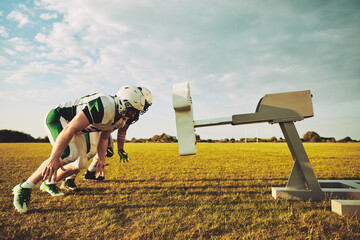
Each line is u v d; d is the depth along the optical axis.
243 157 7.59
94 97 1.85
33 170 4.30
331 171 4.38
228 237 1.48
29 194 1.99
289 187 2.44
